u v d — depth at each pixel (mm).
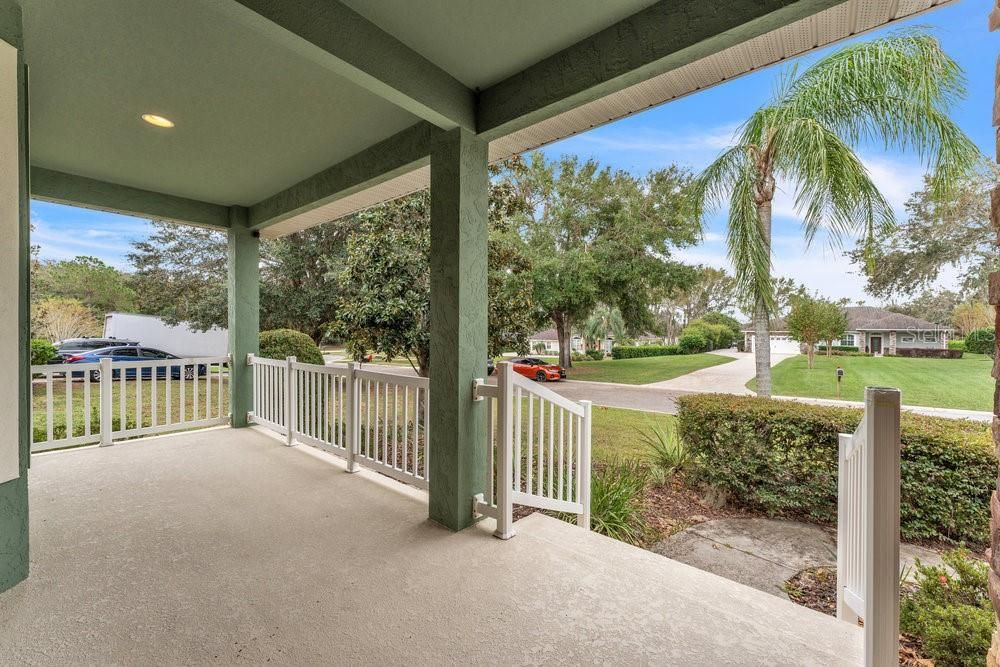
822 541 3287
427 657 1625
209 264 13500
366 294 5816
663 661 1617
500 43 2240
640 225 10102
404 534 2639
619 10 2002
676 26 1908
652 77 2119
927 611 1858
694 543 3299
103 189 4176
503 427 2588
